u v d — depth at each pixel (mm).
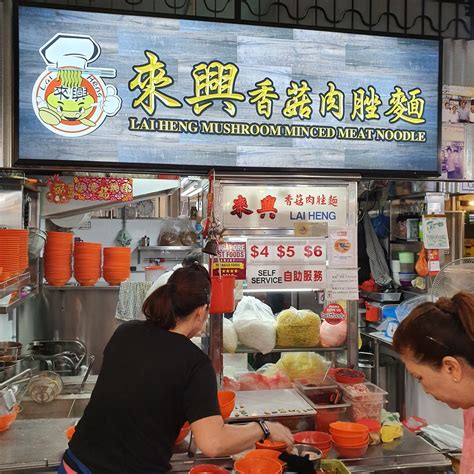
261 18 2871
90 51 2307
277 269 2514
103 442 1551
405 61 2645
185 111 2402
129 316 3777
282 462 1751
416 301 3584
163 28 2363
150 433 1545
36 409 2518
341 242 2566
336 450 2100
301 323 2486
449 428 2879
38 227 3535
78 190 3781
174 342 1647
